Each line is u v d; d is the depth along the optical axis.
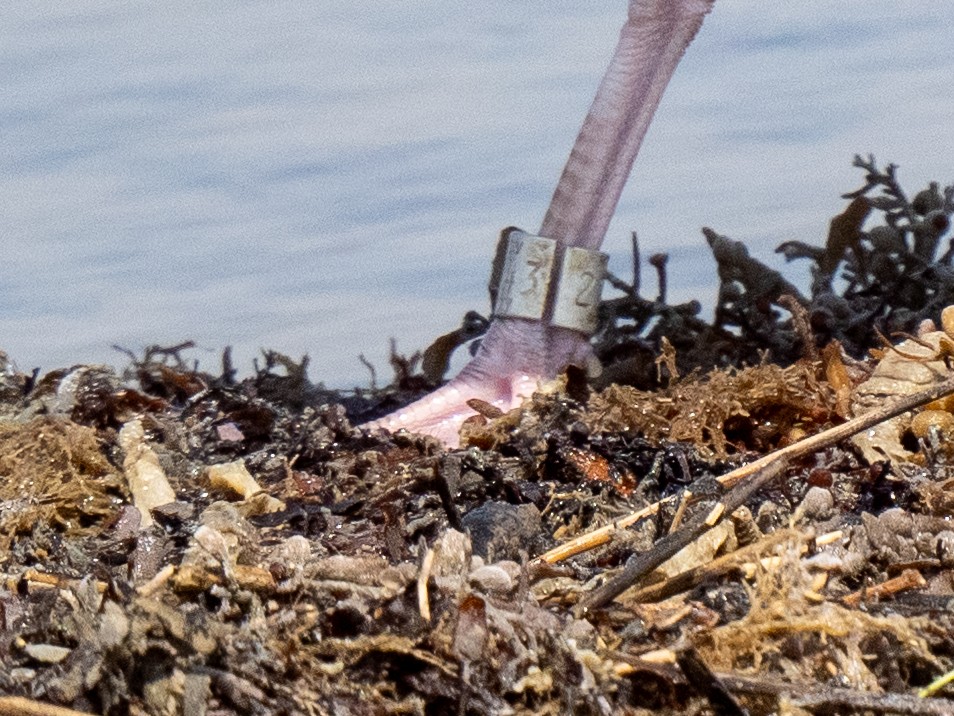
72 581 3.93
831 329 7.00
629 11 6.66
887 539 4.07
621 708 3.32
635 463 4.97
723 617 3.69
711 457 5.13
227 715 3.28
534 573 3.88
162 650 3.33
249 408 5.70
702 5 6.65
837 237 7.75
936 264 7.45
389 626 3.49
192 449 5.36
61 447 4.80
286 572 3.77
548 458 4.98
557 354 6.45
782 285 7.25
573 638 3.41
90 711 3.31
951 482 4.59
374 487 4.78
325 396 7.13
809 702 3.27
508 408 6.32
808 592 3.60
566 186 6.54
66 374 5.80
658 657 3.40
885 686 3.49
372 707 3.32
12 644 3.59
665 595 3.77
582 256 6.41
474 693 3.32
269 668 3.37
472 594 3.47
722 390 5.39
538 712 3.29
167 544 4.23
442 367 7.28
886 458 5.00
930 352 5.57
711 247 7.30
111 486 4.82
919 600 3.77
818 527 4.23
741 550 3.80
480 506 4.47
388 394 7.17
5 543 4.42
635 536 4.12
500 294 6.48
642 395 5.52
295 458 5.16
